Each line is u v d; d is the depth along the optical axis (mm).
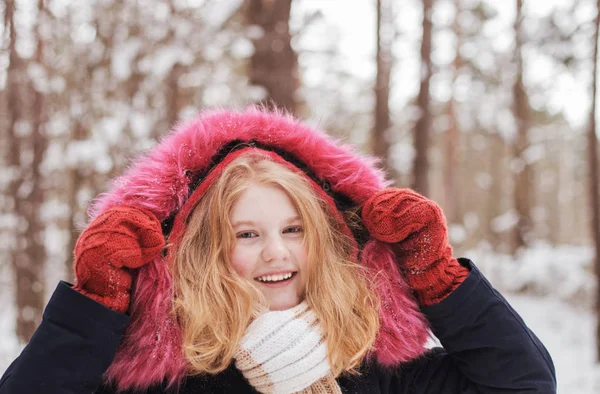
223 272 1235
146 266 1201
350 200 1467
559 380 5852
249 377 1213
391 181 1522
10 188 5859
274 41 4402
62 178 6227
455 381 1397
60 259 6906
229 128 1337
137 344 1169
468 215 17562
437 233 1296
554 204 27984
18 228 5816
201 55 4961
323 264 1289
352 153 1451
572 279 10102
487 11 11664
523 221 11875
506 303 1328
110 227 1121
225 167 1299
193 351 1187
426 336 1366
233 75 5465
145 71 4863
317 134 1423
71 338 1080
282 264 1255
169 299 1203
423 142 7559
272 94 4301
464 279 1305
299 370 1184
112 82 5121
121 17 5117
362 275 1357
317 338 1219
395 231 1287
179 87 5000
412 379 1415
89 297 1104
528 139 11852
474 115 13148
